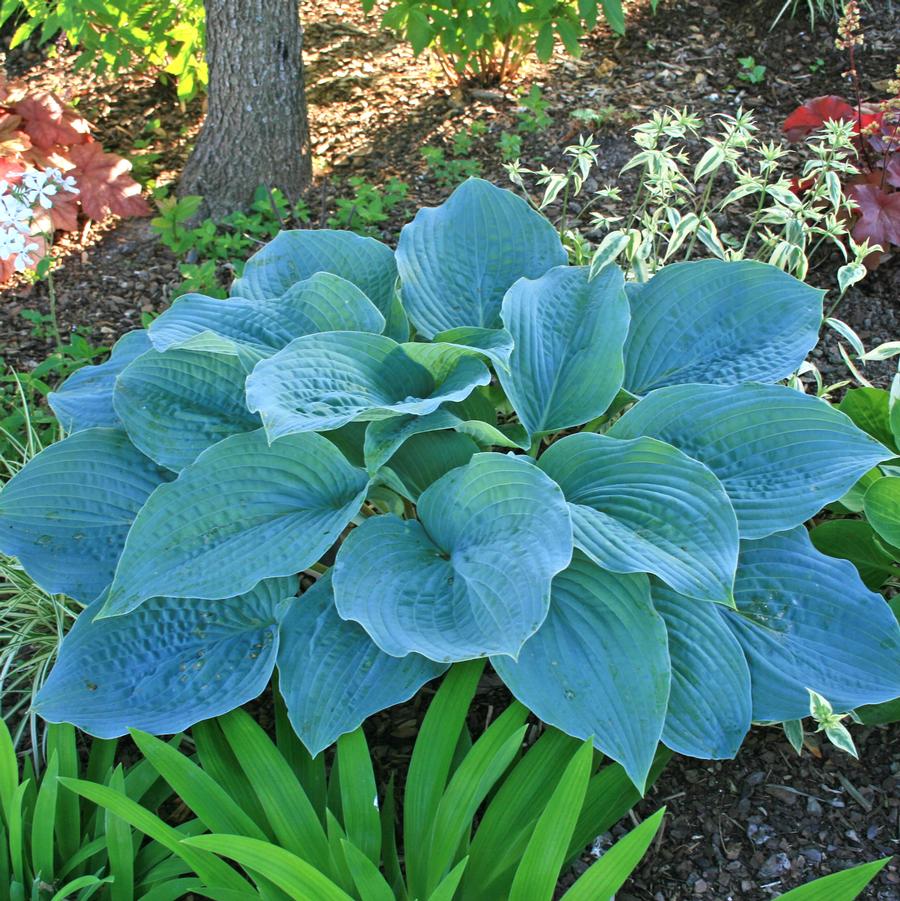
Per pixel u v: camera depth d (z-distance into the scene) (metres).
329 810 1.99
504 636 1.94
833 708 2.14
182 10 4.34
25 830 2.18
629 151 4.21
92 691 2.22
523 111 4.53
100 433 2.57
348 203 3.88
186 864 2.06
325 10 5.35
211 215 4.08
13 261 3.77
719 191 4.00
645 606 2.12
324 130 4.55
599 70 4.70
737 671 2.16
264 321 2.62
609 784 2.12
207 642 2.31
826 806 2.29
